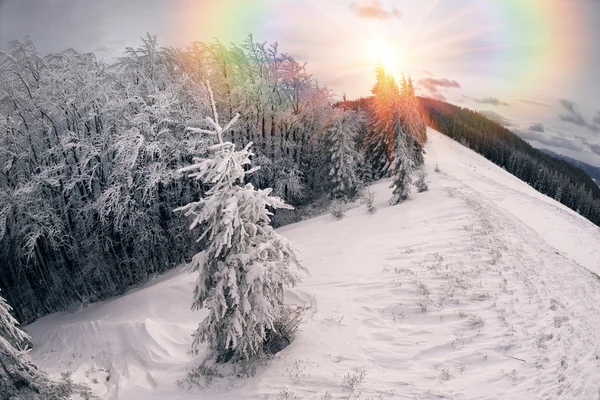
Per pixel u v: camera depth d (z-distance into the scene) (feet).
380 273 40.04
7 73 68.54
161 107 70.23
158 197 75.46
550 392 23.34
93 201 72.08
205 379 27.91
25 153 67.31
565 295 36.17
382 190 90.17
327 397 23.71
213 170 24.99
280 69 105.70
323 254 50.11
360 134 134.72
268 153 101.50
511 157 313.94
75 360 36.76
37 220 65.21
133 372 31.99
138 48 80.53
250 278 25.20
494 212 61.46
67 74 69.97
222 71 91.56
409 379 24.81
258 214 26.32
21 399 23.16
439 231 50.96
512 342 28.02
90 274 69.56
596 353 27.53
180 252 77.82
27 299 73.00
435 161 125.70
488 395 23.15
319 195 112.47
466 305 32.76
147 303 44.75
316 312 33.99
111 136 71.00
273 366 27.55
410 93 141.38
